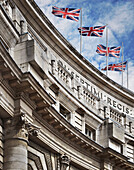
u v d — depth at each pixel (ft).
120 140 157.07
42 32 150.20
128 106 187.32
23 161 104.88
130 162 158.20
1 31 106.73
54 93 136.26
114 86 179.93
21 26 119.55
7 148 105.19
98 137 155.12
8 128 106.73
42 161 124.47
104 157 149.89
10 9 117.29
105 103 165.58
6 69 102.12
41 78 116.47
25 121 107.76
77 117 146.41
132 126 175.63
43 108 117.29
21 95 108.37
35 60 110.11
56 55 157.48
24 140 107.04
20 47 112.37
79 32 177.37
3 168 103.50
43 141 122.11
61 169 130.11
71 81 149.79
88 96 158.40
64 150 133.18
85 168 142.72
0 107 102.99
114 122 157.28
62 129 130.11
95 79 174.09
